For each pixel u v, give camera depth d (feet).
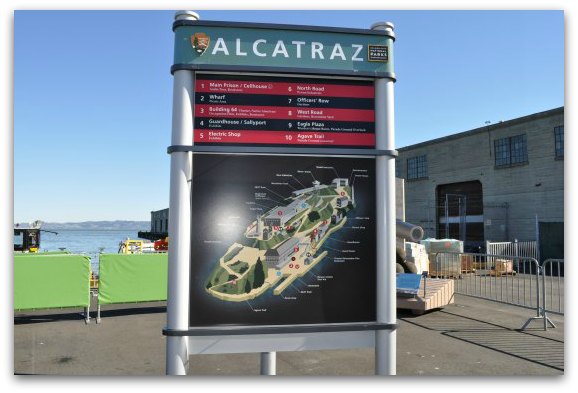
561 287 48.57
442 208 133.28
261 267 15.26
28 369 20.34
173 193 14.73
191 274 14.90
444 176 130.52
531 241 96.58
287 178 15.58
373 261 15.90
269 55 15.37
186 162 14.84
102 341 25.39
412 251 47.80
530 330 27.73
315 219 15.67
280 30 15.49
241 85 15.38
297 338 15.28
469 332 27.20
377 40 15.99
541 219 102.42
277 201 15.51
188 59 14.98
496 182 114.11
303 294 15.47
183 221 14.69
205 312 14.88
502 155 113.29
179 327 14.48
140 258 32.27
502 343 24.64
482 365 20.77
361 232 15.88
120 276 31.63
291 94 15.62
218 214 15.17
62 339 25.84
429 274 58.13
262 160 15.49
